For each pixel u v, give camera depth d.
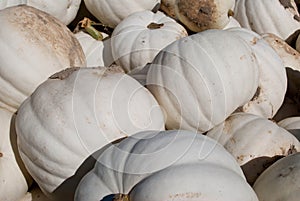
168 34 1.83
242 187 1.28
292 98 1.94
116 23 1.99
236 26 2.00
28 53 1.54
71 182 1.41
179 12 1.89
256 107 1.74
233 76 1.53
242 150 1.52
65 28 1.67
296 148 1.54
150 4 1.97
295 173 1.37
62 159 1.39
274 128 1.56
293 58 1.95
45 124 1.40
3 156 1.49
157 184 1.26
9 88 1.55
